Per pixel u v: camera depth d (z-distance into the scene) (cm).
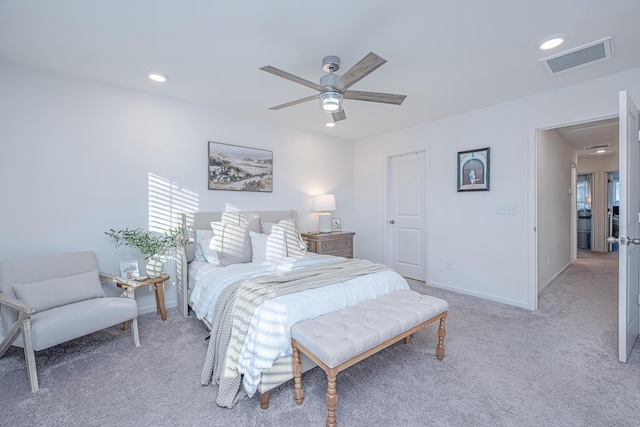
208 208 348
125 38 204
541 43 210
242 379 178
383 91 297
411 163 445
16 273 217
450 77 265
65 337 192
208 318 229
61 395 177
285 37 203
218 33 198
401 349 231
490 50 220
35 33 198
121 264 290
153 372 201
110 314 216
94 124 276
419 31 196
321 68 247
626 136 200
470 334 255
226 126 360
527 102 313
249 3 168
